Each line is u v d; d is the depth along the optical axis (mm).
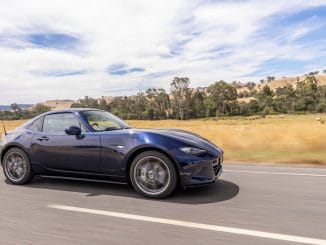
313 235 3670
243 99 166250
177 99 108812
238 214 4406
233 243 3504
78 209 4750
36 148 6066
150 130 5488
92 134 5625
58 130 6031
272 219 4191
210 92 113125
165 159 5039
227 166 8172
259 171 7355
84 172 5703
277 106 113438
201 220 4207
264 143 12109
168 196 5184
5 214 4594
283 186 5875
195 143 5207
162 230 3898
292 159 8984
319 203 4844
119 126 6152
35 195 5574
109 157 5430
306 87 119250
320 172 7137
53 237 3756
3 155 6461
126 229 3955
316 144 10891
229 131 19984
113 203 5004
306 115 95938
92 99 103438
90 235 3793
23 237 3771
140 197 5285
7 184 6426
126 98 109688
